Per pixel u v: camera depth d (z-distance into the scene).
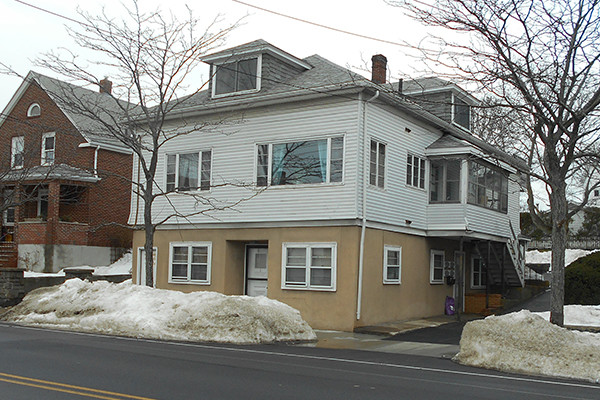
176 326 14.68
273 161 19.75
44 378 8.76
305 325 15.62
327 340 15.61
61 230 27.98
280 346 13.91
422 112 20.72
